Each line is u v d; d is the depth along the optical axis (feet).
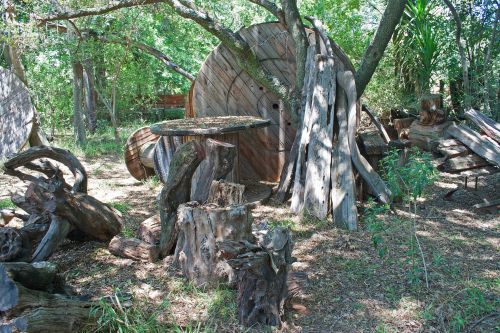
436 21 33.96
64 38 37.83
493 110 30.04
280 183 22.86
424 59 32.83
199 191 16.29
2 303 10.64
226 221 14.01
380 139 22.85
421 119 28.68
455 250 16.42
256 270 11.64
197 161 15.89
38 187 16.01
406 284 14.05
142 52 48.21
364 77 23.39
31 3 30.25
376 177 20.06
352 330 11.91
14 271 10.94
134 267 15.62
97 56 39.99
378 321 12.26
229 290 13.94
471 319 12.30
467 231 18.17
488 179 25.04
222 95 26.40
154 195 24.61
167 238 15.94
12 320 10.58
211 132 20.24
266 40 25.73
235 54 24.85
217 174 16.08
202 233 14.17
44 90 45.78
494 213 20.12
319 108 21.04
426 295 13.42
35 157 18.04
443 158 20.43
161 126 21.75
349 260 15.78
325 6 41.27
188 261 14.52
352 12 40.60
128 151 27.20
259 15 42.57
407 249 16.51
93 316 11.59
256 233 12.82
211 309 12.85
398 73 34.78
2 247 14.66
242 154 26.27
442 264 15.24
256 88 26.08
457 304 12.89
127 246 16.22
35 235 16.03
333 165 19.98
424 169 15.60
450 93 33.91
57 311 11.01
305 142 21.44
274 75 25.75
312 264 15.61
